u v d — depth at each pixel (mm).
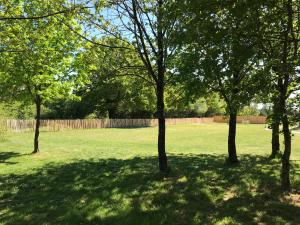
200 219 7879
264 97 9469
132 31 12562
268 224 7520
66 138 35156
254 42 8852
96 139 34656
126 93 14094
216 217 8008
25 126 42719
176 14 9000
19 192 10852
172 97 13977
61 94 20000
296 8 9688
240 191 10477
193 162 17031
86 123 53438
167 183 11648
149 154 21391
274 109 9344
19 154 20812
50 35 16453
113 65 13359
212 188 10797
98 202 9320
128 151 23422
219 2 7965
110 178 12727
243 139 35688
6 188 11398
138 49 12656
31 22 14242
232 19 8219
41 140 31875
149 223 7668
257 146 28234
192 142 33344
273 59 8891
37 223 7832
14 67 17156
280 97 9281
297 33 9734
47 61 18125
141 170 14555
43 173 14109
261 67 9820
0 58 16484
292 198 9531
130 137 38312
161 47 12336
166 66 12852
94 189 10969
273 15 8719
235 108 9492
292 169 14188
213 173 13453
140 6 12438
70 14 10453
